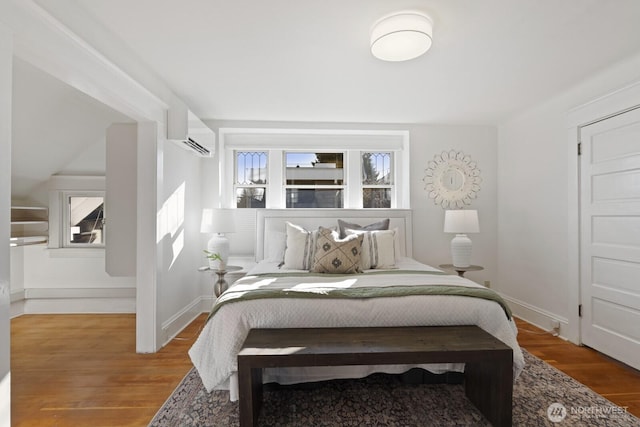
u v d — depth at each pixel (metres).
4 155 1.33
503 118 3.72
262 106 3.33
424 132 3.93
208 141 3.48
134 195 2.88
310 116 3.65
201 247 3.82
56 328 3.25
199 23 1.90
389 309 1.93
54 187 3.67
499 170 3.95
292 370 1.98
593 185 2.68
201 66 2.45
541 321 3.22
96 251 3.74
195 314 3.62
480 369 1.82
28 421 1.77
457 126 3.95
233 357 1.80
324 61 2.37
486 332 1.84
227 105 3.30
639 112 2.30
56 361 2.50
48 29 1.57
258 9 1.76
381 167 4.18
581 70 2.51
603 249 2.59
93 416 1.81
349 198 4.12
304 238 3.06
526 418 1.78
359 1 1.70
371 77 2.64
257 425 1.73
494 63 2.39
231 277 3.78
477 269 3.41
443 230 3.94
